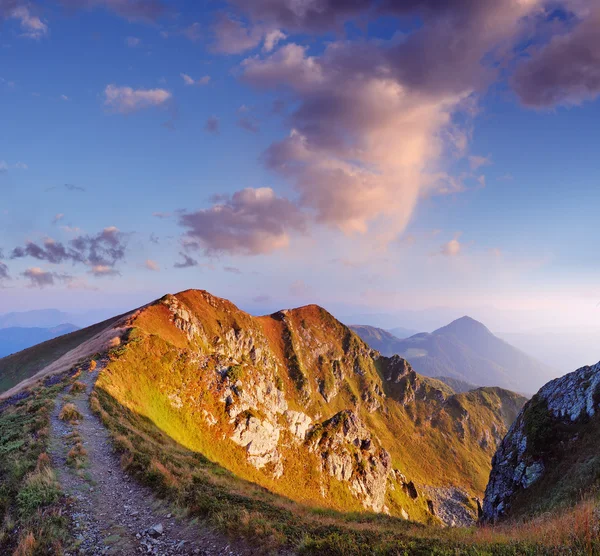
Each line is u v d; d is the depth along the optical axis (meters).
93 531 15.18
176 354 74.88
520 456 49.69
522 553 11.53
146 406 52.03
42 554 13.41
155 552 13.79
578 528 12.43
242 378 88.06
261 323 191.00
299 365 178.75
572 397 51.09
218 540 14.46
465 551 12.27
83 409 33.94
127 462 22.19
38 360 108.62
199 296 144.62
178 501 17.64
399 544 13.52
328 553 12.88
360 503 99.12
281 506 20.73
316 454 102.75
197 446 60.12
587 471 34.38
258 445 79.62
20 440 24.30
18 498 16.97
